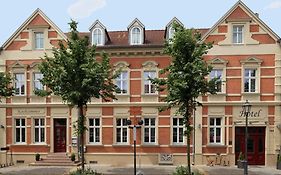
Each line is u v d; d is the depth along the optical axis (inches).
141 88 1117.7
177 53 796.0
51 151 1130.7
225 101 1077.8
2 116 1155.3
